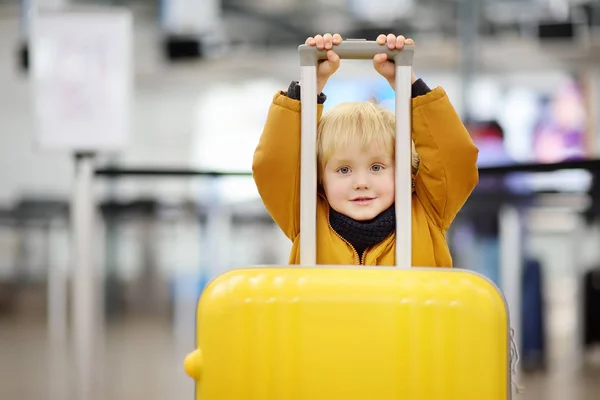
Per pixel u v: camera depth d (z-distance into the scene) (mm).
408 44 1224
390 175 1340
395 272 1140
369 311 1118
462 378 1109
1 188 9930
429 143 1311
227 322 1139
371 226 1327
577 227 4348
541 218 4680
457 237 3953
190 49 7375
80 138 2982
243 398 1132
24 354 3922
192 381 3188
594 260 4707
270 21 9258
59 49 2990
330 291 1125
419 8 8141
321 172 1376
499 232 3793
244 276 1151
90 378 3166
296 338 1126
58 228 6492
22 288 7965
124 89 3000
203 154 10797
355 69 9094
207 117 10797
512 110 9672
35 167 10078
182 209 5617
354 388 1115
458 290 1119
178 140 10758
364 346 1117
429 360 1110
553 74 9508
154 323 5348
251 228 7195
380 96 9125
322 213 1382
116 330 4938
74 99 2990
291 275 1143
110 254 6391
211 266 5855
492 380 1110
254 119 10633
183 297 7105
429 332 1112
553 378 3400
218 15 8438
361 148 1327
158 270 8047
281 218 1370
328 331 1122
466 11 6238
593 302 4008
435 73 9023
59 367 3514
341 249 1346
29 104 9938
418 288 1121
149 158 10727
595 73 7566
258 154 1326
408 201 1234
